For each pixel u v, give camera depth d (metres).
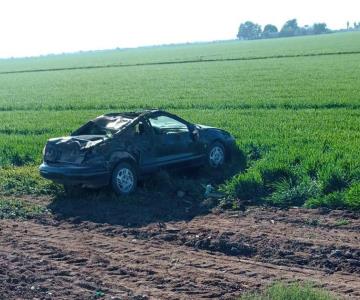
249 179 11.88
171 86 41.88
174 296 7.29
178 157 13.35
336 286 7.48
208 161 13.94
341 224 9.84
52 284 7.77
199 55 97.94
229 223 10.30
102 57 132.50
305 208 10.86
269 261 8.49
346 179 11.62
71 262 8.70
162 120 13.36
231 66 61.78
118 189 12.27
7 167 15.63
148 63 82.31
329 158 12.91
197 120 21.14
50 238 10.03
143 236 9.93
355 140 15.51
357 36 144.75
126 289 7.57
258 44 140.62
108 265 8.51
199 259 8.68
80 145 12.11
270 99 28.28
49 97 39.50
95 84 49.94
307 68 51.44
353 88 31.84
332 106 24.95
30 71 85.12
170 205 11.74
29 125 23.56
